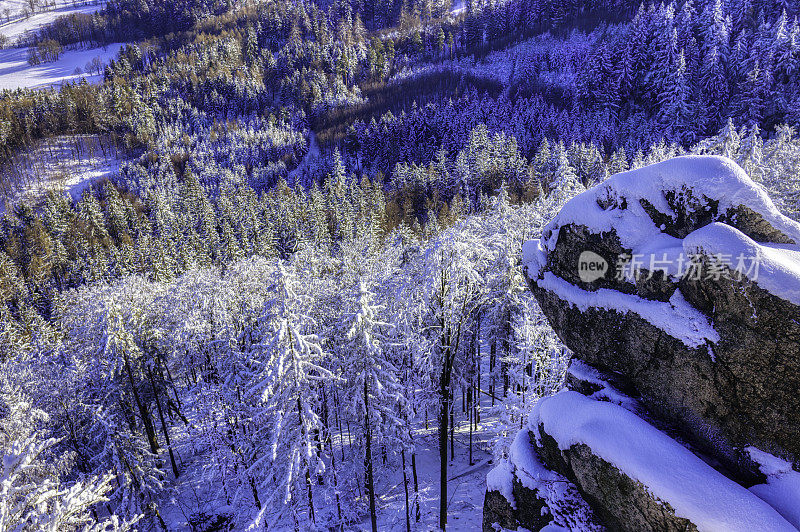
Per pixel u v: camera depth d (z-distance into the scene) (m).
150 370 24.39
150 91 176.12
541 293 8.42
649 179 6.49
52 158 139.38
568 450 6.64
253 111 173.75
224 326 23.03
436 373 21.05
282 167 128.38
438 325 18.80
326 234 72.94
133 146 149.12
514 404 17.50
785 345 4.66
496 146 89.94
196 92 179.00
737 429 5.25
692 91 95.88
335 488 20.27
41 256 75.50
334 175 112.00
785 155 31.25
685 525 4.83
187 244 73.88
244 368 21.14
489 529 8.59
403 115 125.69
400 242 49.06
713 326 5.36
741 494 4.64
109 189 103.81
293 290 16.38
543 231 8.55
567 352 16.42
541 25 158.38
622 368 6.77
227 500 23.44
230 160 135.00
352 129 133.38
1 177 123.00
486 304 23.50
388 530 19.59
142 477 21.55
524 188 74.75
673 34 98.31
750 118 84.62
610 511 5.98
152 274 58.75
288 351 15.74
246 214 87.06
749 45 93.25
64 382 19.80
